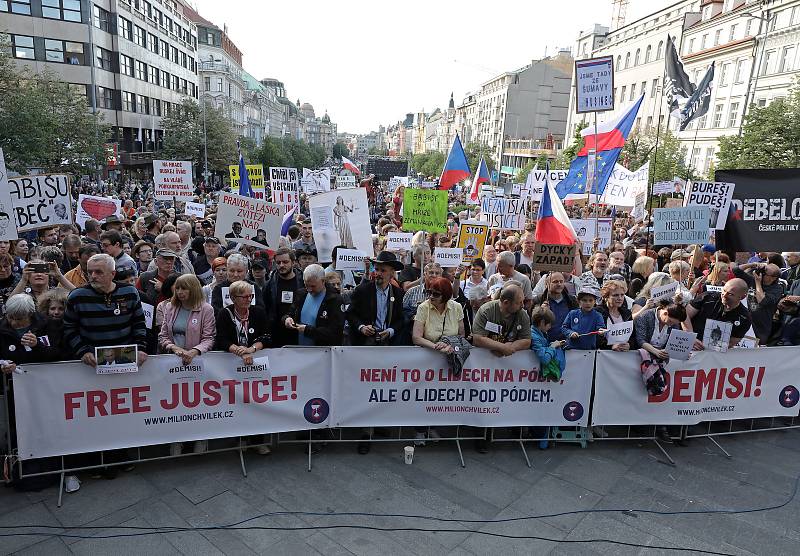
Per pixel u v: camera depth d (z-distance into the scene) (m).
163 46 55.84
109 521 4.43
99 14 42.56
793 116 27.27
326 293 5.65
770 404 6.29
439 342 5.57
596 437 6.13
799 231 7.30
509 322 5.70
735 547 4.41
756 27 40.12
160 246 6.61
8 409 4.74
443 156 82.25
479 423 5.79
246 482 5.07
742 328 6.27
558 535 4.47
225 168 51.12
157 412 5.07
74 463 5.04
